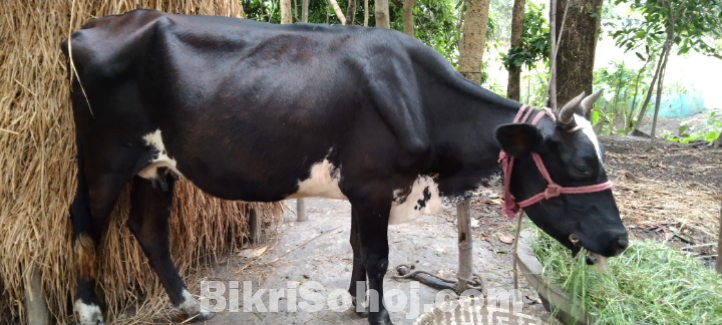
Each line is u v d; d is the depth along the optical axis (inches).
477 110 101.3
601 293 106.0
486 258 148.6
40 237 110.7
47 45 108.3
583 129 89.6
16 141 109.8
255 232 158.9
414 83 100.1
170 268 118.0
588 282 106.6
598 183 90.4
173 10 119.4
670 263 116.0
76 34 99.1
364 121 97.0
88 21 109.7
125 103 98.7
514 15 270.8
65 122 110.3
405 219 108.1
